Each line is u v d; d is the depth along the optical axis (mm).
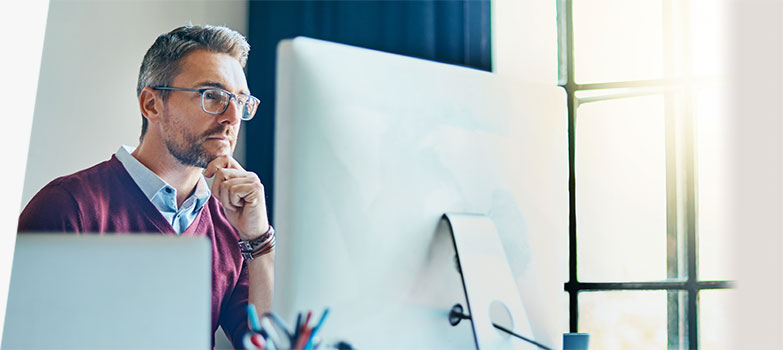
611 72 2414
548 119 1113
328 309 819
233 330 1980
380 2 2615
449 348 948
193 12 2697
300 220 854
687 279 2248
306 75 870
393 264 909
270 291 1937
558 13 2498
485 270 958
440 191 960
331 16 2688
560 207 1116
